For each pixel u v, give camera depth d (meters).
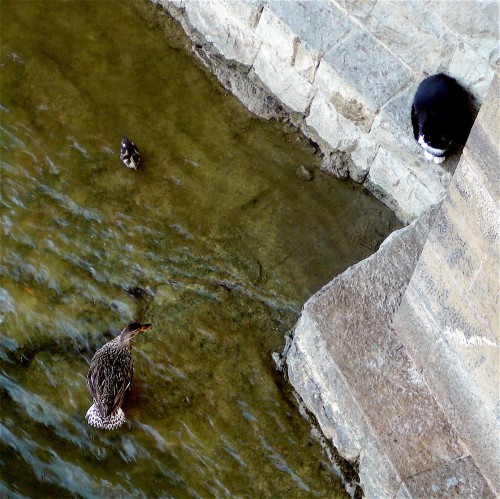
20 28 9.81
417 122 7.72
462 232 5.82
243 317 8.23
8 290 8.30
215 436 7.67
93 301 8.29
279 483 7.49
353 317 7.34
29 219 8.69
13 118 9.27
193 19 9.61
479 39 7.22
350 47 8.28
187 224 8.72
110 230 8.66
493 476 6.46
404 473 6.79
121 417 7.59
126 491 7.45
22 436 7.66
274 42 8.78
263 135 9.25
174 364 7.97
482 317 5.88
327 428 7.61
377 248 8.64
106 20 9.93
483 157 5.41
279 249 8.59
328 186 8.96
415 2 7.54
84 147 9.12
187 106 9.44
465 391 6.45
